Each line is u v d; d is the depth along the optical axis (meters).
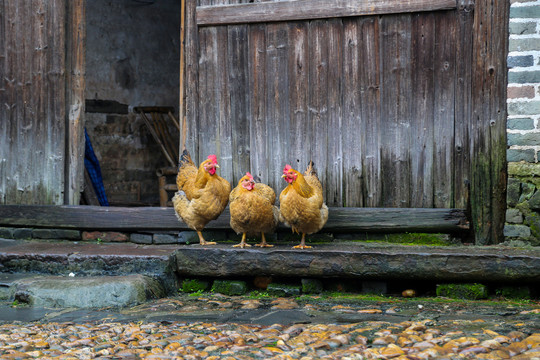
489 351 3.22
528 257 4.48
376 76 5.65
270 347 3.41
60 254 5.43
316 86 5.81
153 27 11.21
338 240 5.77
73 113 6.55
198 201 5.29
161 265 5.23
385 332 3.64
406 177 5.61
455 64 5.44
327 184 5.82
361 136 5.71
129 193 10.84
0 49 6.64
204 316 4.24
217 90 6.07
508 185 5.21
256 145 5.98
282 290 4.98
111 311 4.52
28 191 6.62
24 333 3.81
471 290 4.67
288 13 5.80
